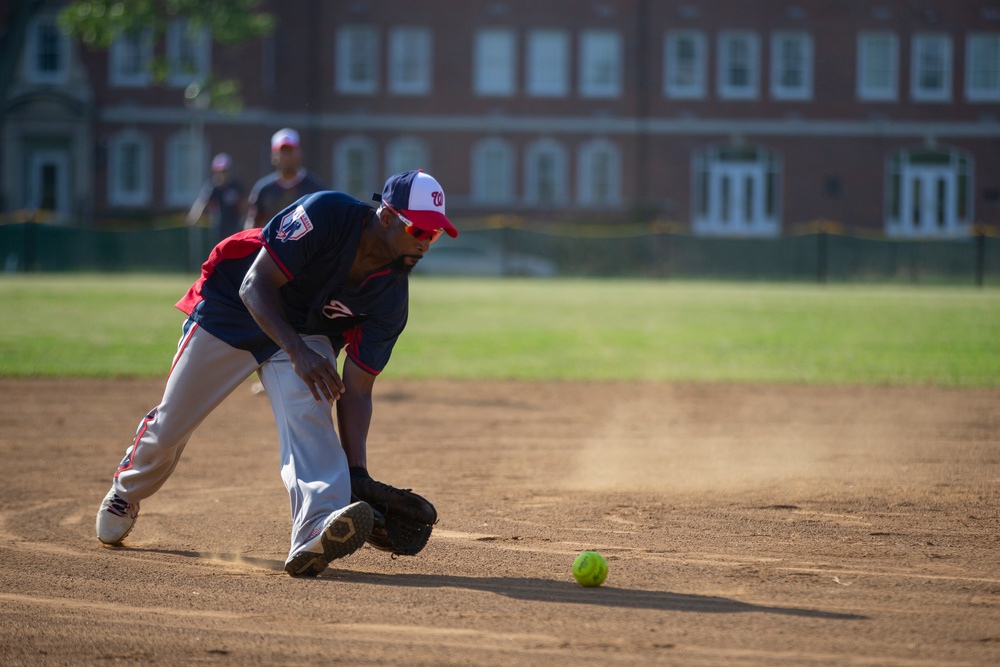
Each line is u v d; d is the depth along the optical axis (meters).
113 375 43.59
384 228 16.80
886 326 64.25
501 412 36.41
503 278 123.00
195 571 17.89
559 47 166.75
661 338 57.94
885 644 13.97
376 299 17.59
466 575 17.66
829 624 14.82
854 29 167.25
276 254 16.73
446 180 167.12
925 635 14.32
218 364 17.81
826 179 168.12
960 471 26.62
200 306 17.91
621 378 44.16
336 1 164.12
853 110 167.88
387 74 165.62
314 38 164.25
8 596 16.39
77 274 110.94
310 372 16.53
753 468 27.17
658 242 121.62
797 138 167.75
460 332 60.22
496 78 166.88
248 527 21.30
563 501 23.38
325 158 165.38
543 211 165.50
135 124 156.75
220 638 14.34
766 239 118.44
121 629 14.75
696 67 167.00
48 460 28.34
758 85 167.38
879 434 32.22
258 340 17.66
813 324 65.31
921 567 17.97
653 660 13.37
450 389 41.47
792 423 34.28
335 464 17.38
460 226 154.88
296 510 17.22
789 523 21.28
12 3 153.25
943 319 68.81
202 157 156.62
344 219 16.80
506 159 167.25
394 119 165.62
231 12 115.00
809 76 167.62
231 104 125.62
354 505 16.52
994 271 114.50
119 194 157.50
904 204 168.75
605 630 14.60
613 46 166.88
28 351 49.72
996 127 168.00
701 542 19.80
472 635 14.39
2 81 118.25
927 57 168.12
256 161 156.88
